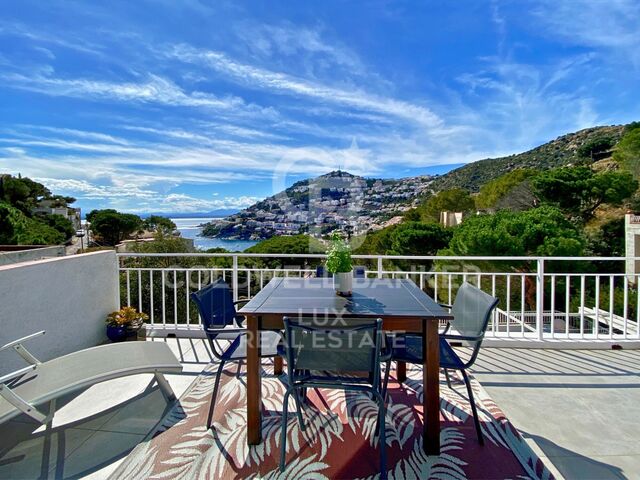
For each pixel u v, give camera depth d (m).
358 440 1.94
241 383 2.60
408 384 2.57
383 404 1.72
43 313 2.74
